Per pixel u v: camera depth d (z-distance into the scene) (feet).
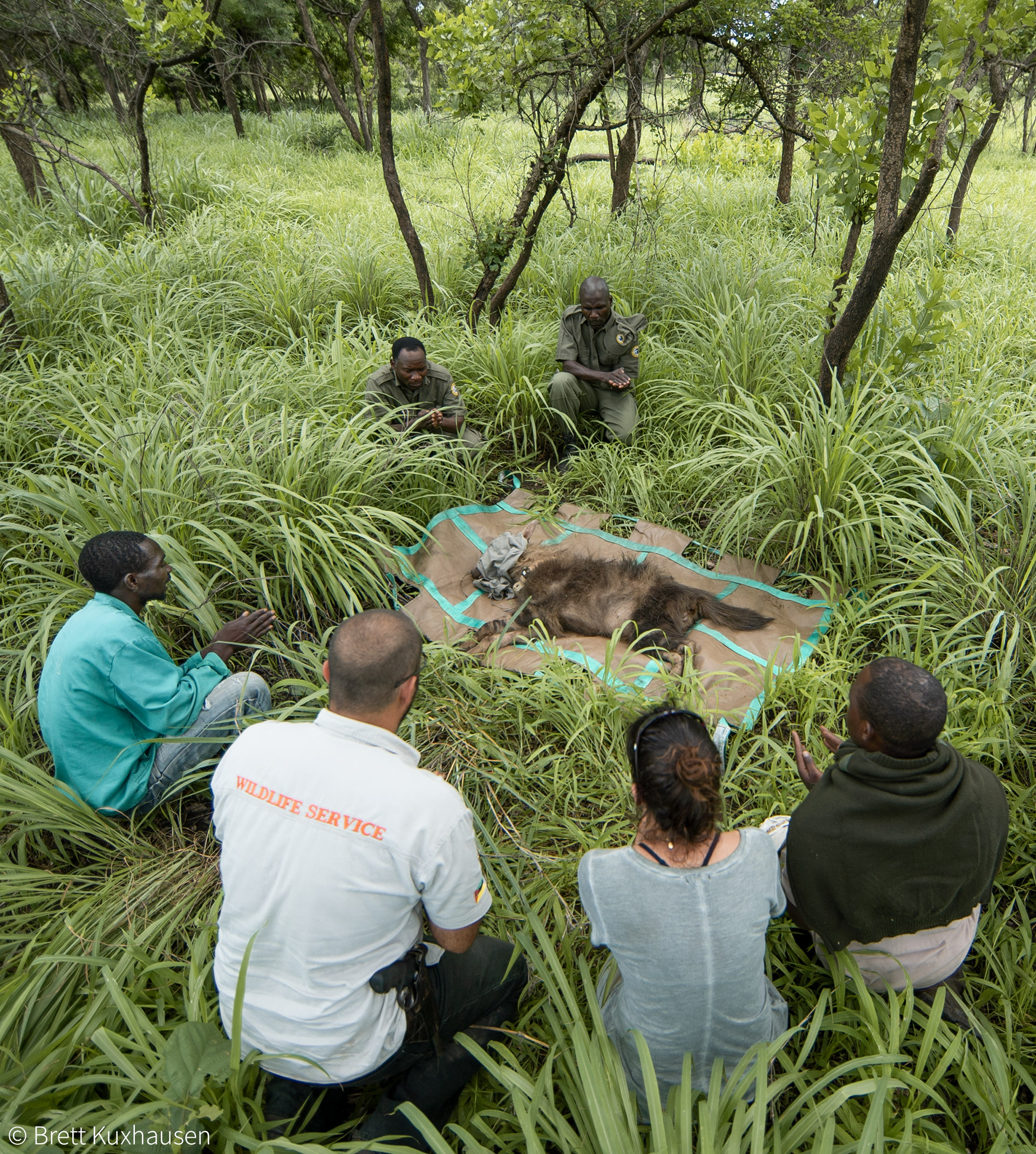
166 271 20.88
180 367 16.30
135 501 11.87
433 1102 6.31
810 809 6.50
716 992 5.60
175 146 43.47
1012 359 17.89
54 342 17.62
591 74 18.35
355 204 31.32
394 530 14.17
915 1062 6.76
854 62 19.69
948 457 13.69
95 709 8.32
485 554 13.76
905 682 6.10
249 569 12.04
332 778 5.49
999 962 7.62
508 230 19.61
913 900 6.23
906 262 23.84
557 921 7.68
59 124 50.49
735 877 5.57
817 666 11.53
